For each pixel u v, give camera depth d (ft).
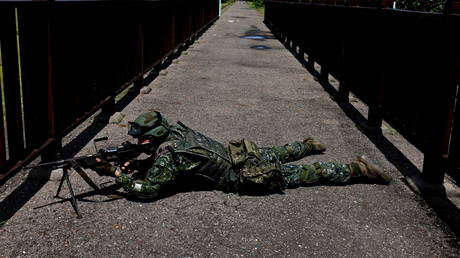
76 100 16.39
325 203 13.15
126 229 11.44
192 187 13.61
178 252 10.53
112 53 20.81
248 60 41.34
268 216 12.29
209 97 26.23
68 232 11.23
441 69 13.50
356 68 22.58
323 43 30.78
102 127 19.90
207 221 11.93
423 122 14.73
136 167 12.75
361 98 21.58
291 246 10.93
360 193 13.88
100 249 10.56
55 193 13.25
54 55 14.17
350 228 11.87
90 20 17.76
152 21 29.71
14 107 12.05
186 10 45.06
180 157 12.34
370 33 20.35
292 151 15.92
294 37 44.98
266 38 60.54
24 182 13.89
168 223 11.78
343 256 10.61
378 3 19.33
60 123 14.87
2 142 11.29
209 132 19.49
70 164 11.85
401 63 16.81
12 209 12.27
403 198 13.70
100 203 12.71
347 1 24.77
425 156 14.33
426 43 14.67
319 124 21.27
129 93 26.63
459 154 12.84
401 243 11.28
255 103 25.08
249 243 10.99
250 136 19.15
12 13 11.76
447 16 13.23
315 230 11.70
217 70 35.58
